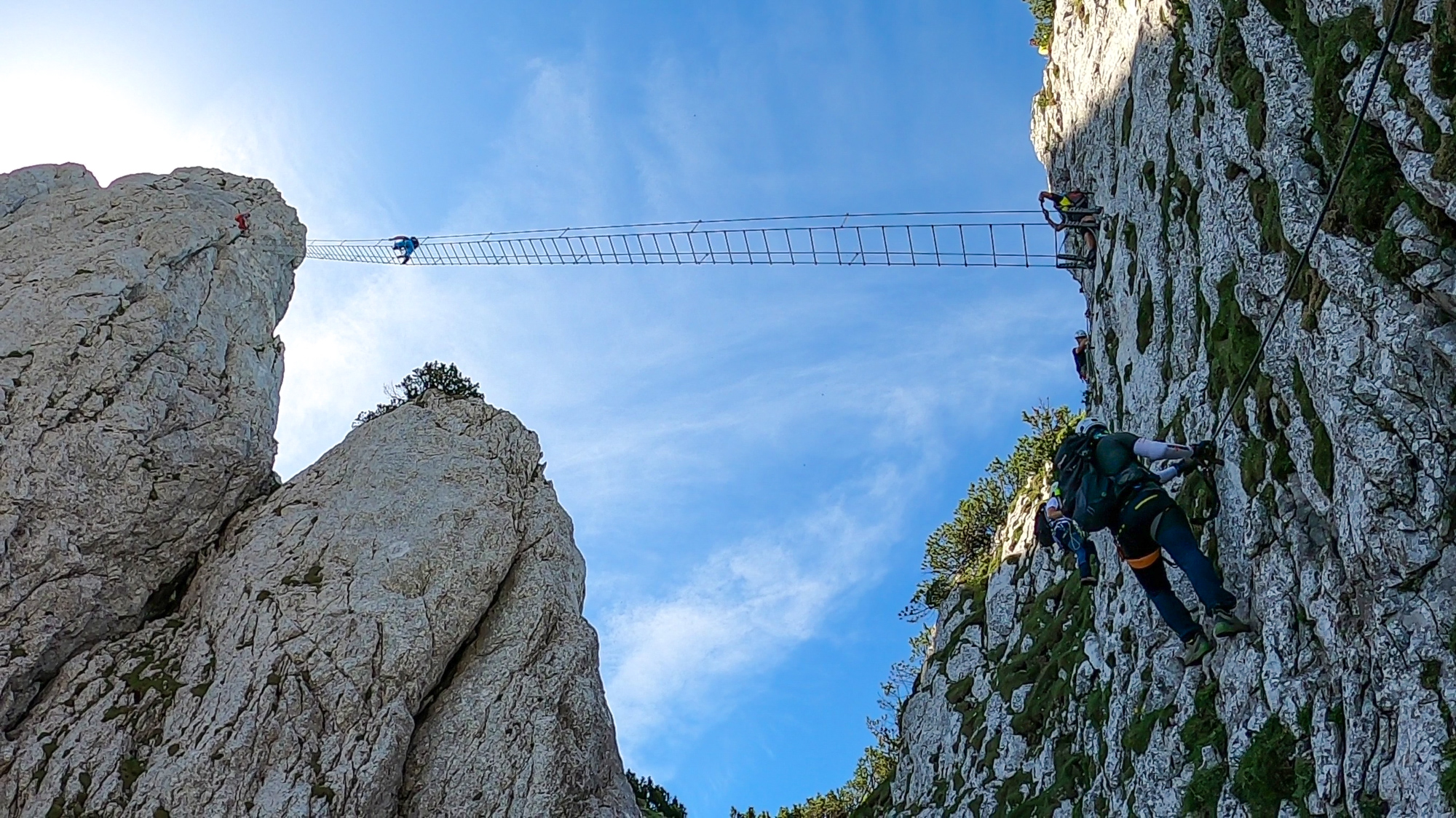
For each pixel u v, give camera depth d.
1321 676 10.34
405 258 35.88
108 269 23.06
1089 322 23.38
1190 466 13.07
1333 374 9.90
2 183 27.19
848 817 33.75
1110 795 14.73
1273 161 11.37
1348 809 9.29
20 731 18.75
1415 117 8.98
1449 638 8.56
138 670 19.80
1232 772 11.26
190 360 23.00
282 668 19.45
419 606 21.06
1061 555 25.17
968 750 23.88
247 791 17.91
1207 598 11.76
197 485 22.00
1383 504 9.14
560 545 23.77
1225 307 13.13
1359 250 9.80
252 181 29.02
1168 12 17.64
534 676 21.22
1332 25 10.66
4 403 20.44
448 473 23.81
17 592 19.47
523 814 19.47
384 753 18.86
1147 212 17.75
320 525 22.27
